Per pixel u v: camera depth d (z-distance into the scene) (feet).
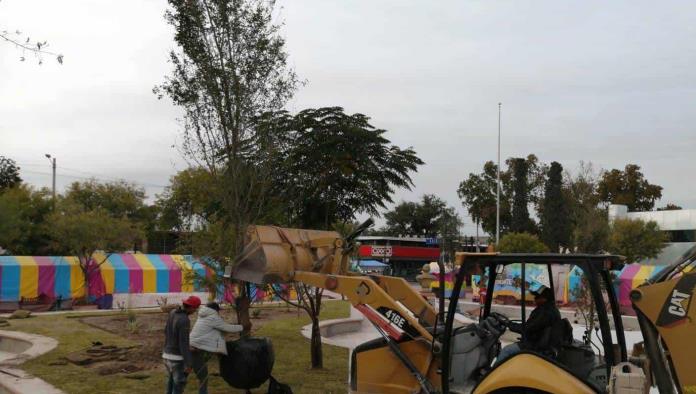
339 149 40.34
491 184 222.89
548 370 19.26
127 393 30.01
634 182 231.30
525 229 188.44
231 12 36.65
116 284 106.73
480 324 23.04
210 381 32.91
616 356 21.08
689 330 18.44
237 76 36.35
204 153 36.81
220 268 37.29
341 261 27.76
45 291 100.17
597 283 20.03
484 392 19.80
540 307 21.35
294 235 27.02
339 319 63.46
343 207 42.68
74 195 191.72
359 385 24.20
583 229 133.39
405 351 23.41
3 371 34.83
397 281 26.21
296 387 31.94
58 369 35.55
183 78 36.70
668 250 179.01
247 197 36.14
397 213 303.89
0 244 142.51
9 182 177.06
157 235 201.57
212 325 27.22
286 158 38.78
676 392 18.86
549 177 156.04
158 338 47.70
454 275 23.79
